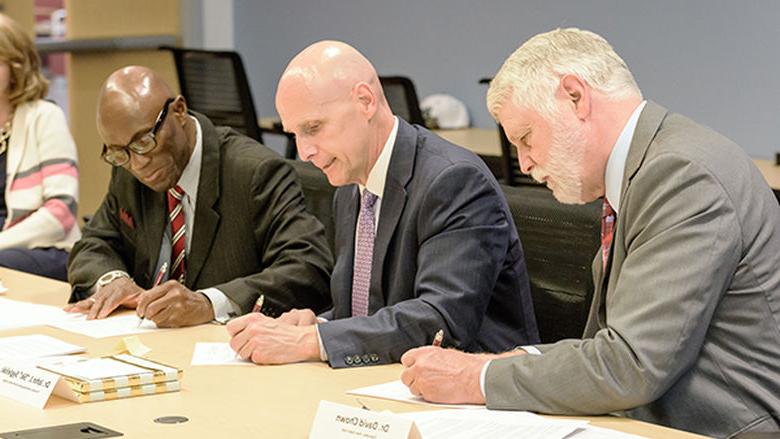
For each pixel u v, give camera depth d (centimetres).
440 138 264
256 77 799
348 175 256
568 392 195
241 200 308
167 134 296
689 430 201
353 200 272
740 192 199
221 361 236
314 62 250
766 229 201
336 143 250
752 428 198
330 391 212
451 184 249
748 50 550
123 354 235
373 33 727
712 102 568
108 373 210
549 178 212
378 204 261
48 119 418
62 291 322
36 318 280
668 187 198
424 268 247
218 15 798
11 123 416
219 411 198
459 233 247
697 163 198
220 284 308
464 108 667
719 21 560
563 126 206
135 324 274
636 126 207
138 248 315
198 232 311
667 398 202
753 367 200
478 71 671
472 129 661
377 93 255
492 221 251
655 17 586
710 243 194
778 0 536
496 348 259
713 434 200
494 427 185
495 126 663
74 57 741
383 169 257
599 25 611
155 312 269
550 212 282
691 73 574
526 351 218
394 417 170
